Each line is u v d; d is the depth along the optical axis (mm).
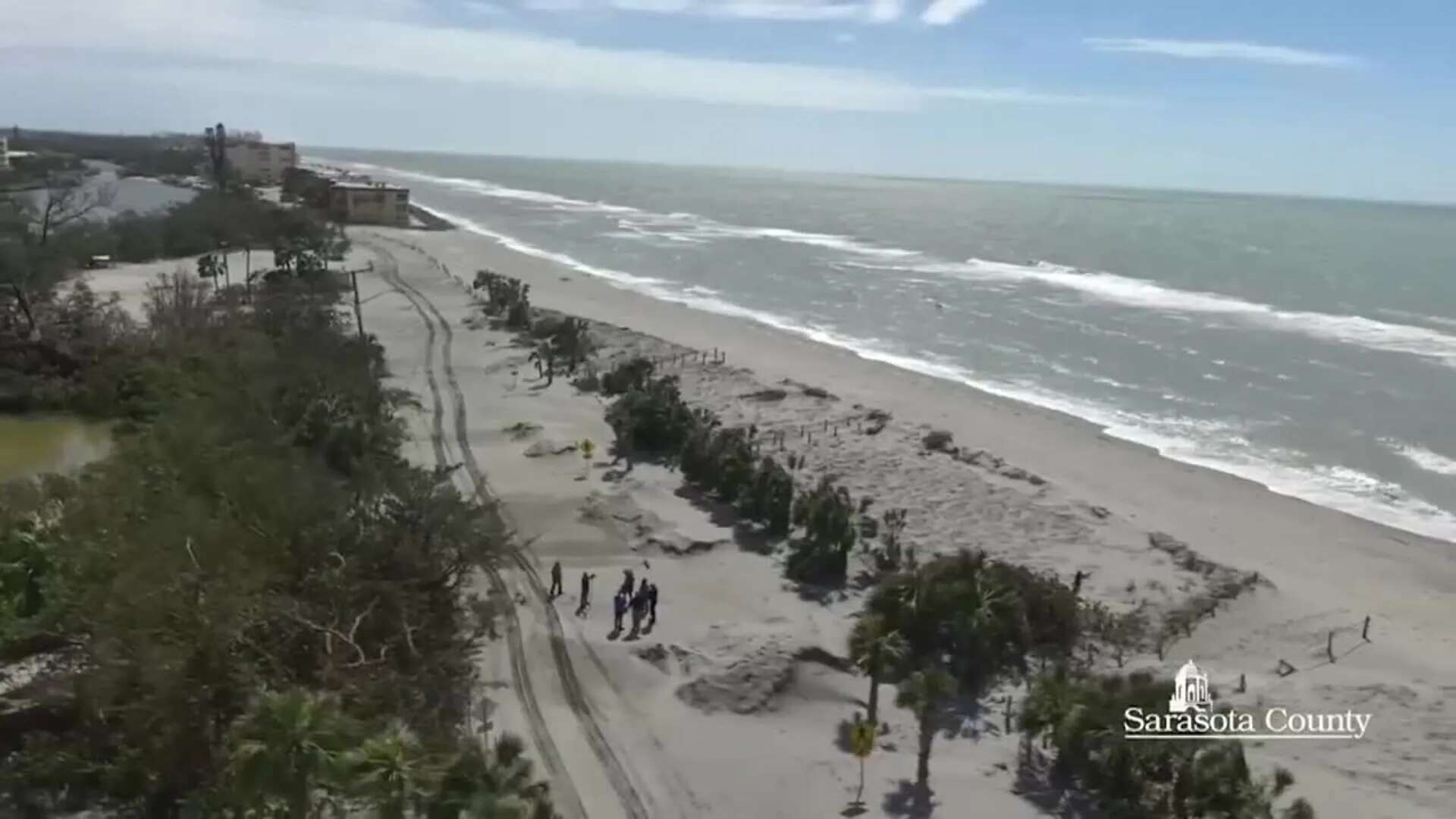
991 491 50156
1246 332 95688
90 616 28141
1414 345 90188
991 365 81438
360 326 74562
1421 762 29547
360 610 31125
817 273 135000
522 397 65188
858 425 60688
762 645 34062
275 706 21422
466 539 36125
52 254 80250
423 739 24688
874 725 29062
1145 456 58812
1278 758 29812
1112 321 101062
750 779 28156
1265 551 45781
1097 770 27734
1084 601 38312
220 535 30625
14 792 25047
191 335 65938
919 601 34688
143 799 24625
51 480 39906
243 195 149625
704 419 58281
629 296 108250
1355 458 59719
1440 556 45844
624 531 44594
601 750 29125
